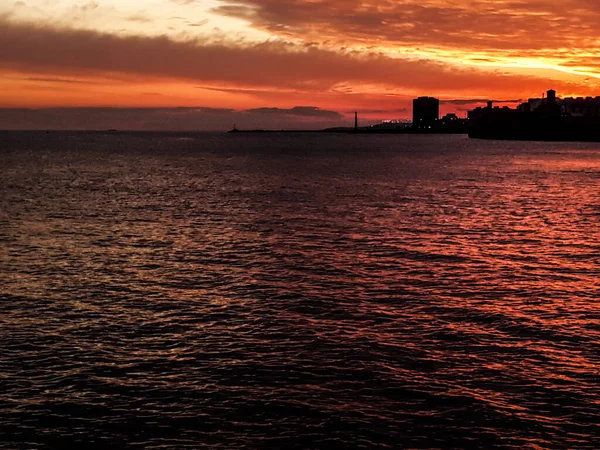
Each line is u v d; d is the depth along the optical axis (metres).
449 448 15.27
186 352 20.97
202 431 15.95
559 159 170.38
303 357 20.55
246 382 18.64
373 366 19.83
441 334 22.80
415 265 34.28
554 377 19.11
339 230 46.62
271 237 43.25
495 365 19.98
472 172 116.44
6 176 95.88
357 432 15.91
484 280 30.88
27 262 34.28
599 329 23.41
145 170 115.62
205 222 50.41
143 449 15.17
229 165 134.25
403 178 100.69
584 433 15.93
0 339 21.92
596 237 43.75
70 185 82.38
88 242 40.66
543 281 30.69
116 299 27.20
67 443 15.40
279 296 27.81
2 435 15.67
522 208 60.91
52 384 18.45
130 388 18.22
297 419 16.52
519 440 15.60
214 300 27.12
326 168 125.81
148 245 39.84
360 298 27.56
